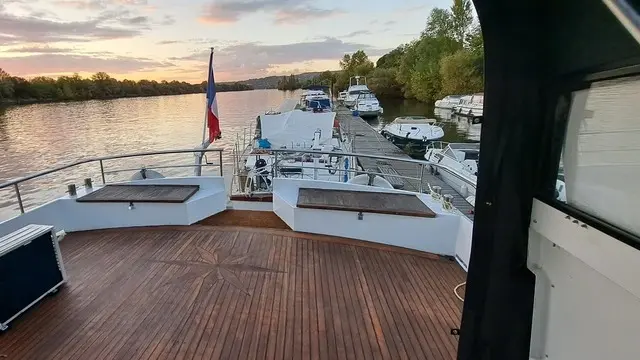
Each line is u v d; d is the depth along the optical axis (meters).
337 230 4.07
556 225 0.96
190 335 2.41
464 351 1.23
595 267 0.84
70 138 23.23
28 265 2.63
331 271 3.32
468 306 1.20
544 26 0.91
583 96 0.87
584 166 0.88
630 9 0.54
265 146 9.09
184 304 2.76
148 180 4.93
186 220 4.33
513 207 1.07
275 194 4.70
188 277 3.16
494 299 1.15
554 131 0.96
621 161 0.78
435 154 12.20
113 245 3.80
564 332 1.00
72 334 2.41
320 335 2.43
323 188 4.77
